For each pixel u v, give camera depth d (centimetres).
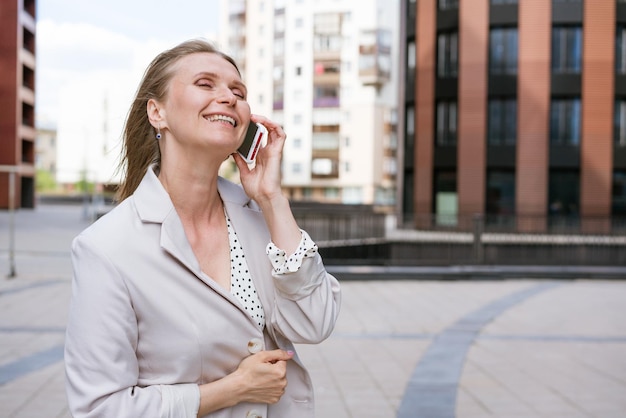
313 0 7194
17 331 727
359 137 7175
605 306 996
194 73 143
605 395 522
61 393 505
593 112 2783
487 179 2872
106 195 3769
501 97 2861
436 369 601
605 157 2781
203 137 141
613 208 2802
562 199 2827
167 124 147
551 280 1349
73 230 2592
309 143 7306
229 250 153
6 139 4600
